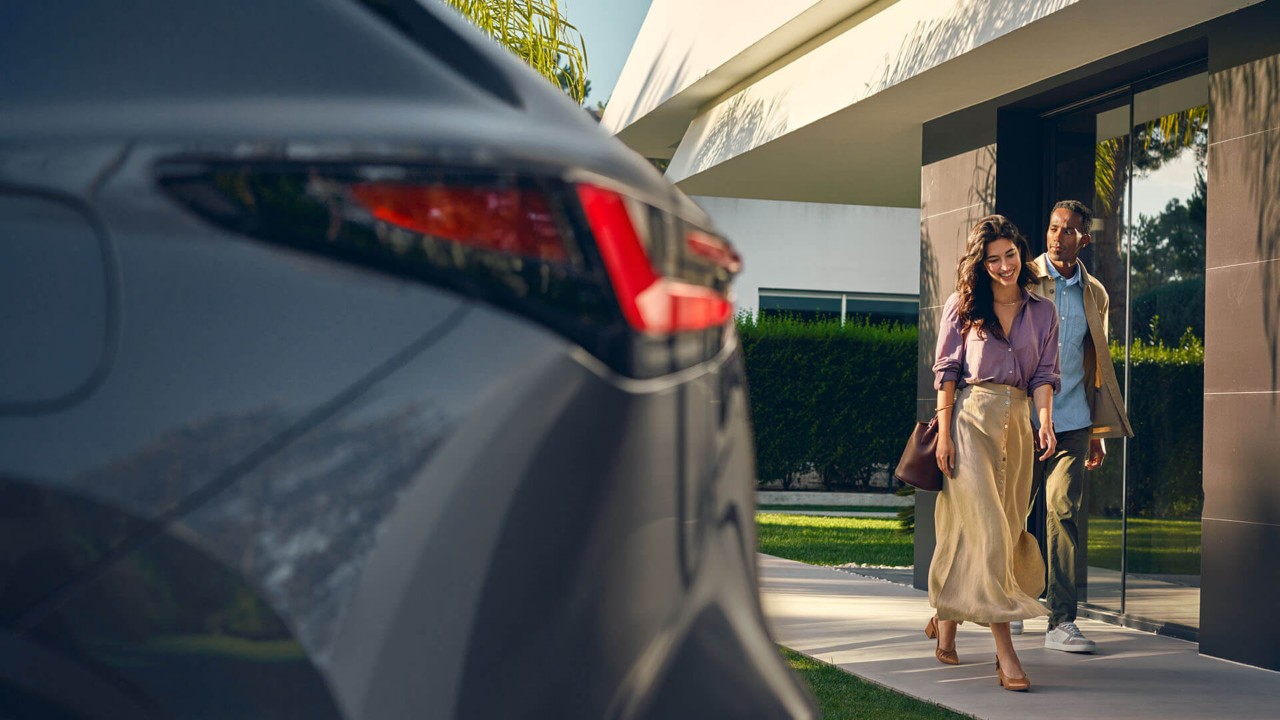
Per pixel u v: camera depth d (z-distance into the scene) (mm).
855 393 18641
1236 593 5777
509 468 1191
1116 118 7422
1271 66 5699
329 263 1186
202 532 1114
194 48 1253
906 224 21750
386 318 1183
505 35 5352
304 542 1124
